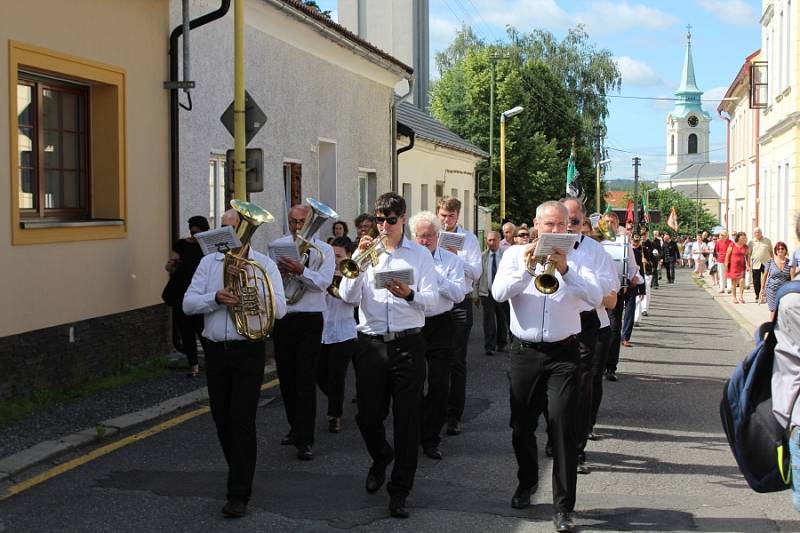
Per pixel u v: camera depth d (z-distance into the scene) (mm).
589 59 53562
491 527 5578
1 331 8516
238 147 11172
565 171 46094
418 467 7004
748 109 41031
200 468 6816
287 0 14336
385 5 32625
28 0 9023
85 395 9250
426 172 25844
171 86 11633
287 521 5645
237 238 5961
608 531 5547
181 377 10320
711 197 144250
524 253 5578
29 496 6102
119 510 5820
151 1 11344
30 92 9695
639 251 16328
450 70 46969
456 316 8180
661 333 17484
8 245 8656
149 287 11297
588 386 6828
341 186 18422
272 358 11906
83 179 10648
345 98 18516
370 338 5980
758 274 23797
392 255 6066
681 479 6797
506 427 8461
